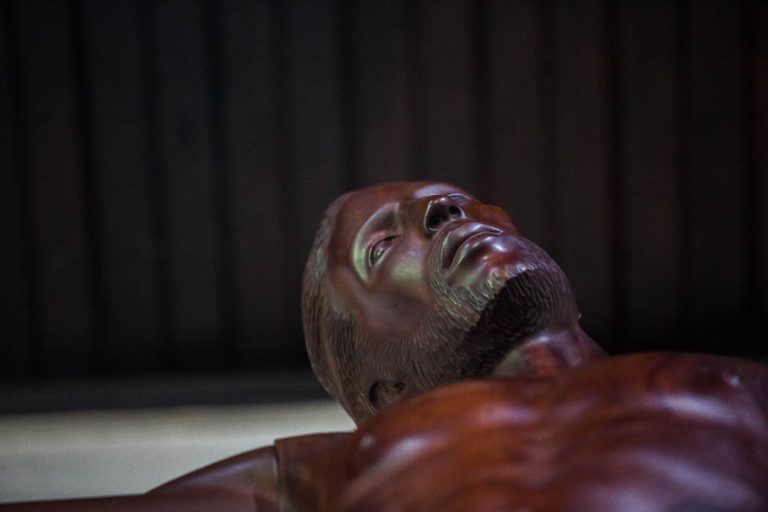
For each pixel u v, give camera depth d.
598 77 4.73
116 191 4.71
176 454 3.88
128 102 4.67
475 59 4.70
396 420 1.35
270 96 4.68
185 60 4.66
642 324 4.86
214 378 4.70
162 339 4.77
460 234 1.63
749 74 4.78
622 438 1.24
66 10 4.61
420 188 1.85
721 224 4.84
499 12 4.69
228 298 4.78
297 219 4.75
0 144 4.66
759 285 4.87
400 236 1.77
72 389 4.63
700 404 1.30
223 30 4.65
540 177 4.77
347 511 1.29
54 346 4.76
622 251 4.82
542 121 4.75
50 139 4.67
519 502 1.19
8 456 3.90
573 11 4.70
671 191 4.81
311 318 1.92
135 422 4.33
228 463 1.59
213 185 4.71
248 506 1.54
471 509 1.20
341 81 4.69
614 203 4.80
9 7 4.60
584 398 1.33
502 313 1.57
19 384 4.71
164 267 4.75
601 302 4.83
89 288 4.75
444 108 4.71
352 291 1.79
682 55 4.77
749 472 1.22
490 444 1.28
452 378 1.64
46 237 4.71
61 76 4.64
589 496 1.17
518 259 1.59
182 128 4.69
